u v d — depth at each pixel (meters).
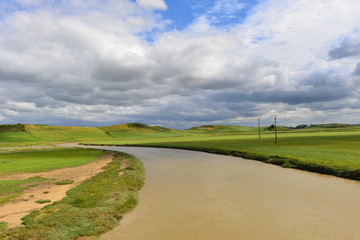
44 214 14.03
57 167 35.72
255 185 21.84
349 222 12.80
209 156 49.72
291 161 32.94
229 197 18.17
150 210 15.70
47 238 10.98
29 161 44.03
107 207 15.25
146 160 45.88
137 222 13.64
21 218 13.70
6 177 27.38
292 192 19.05
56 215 13.66
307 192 18.92
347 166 25.62
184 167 34.75
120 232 12.32
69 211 14.37
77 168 34.69
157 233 12.09
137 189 21.41
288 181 23.16
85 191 19.59
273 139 97.31
